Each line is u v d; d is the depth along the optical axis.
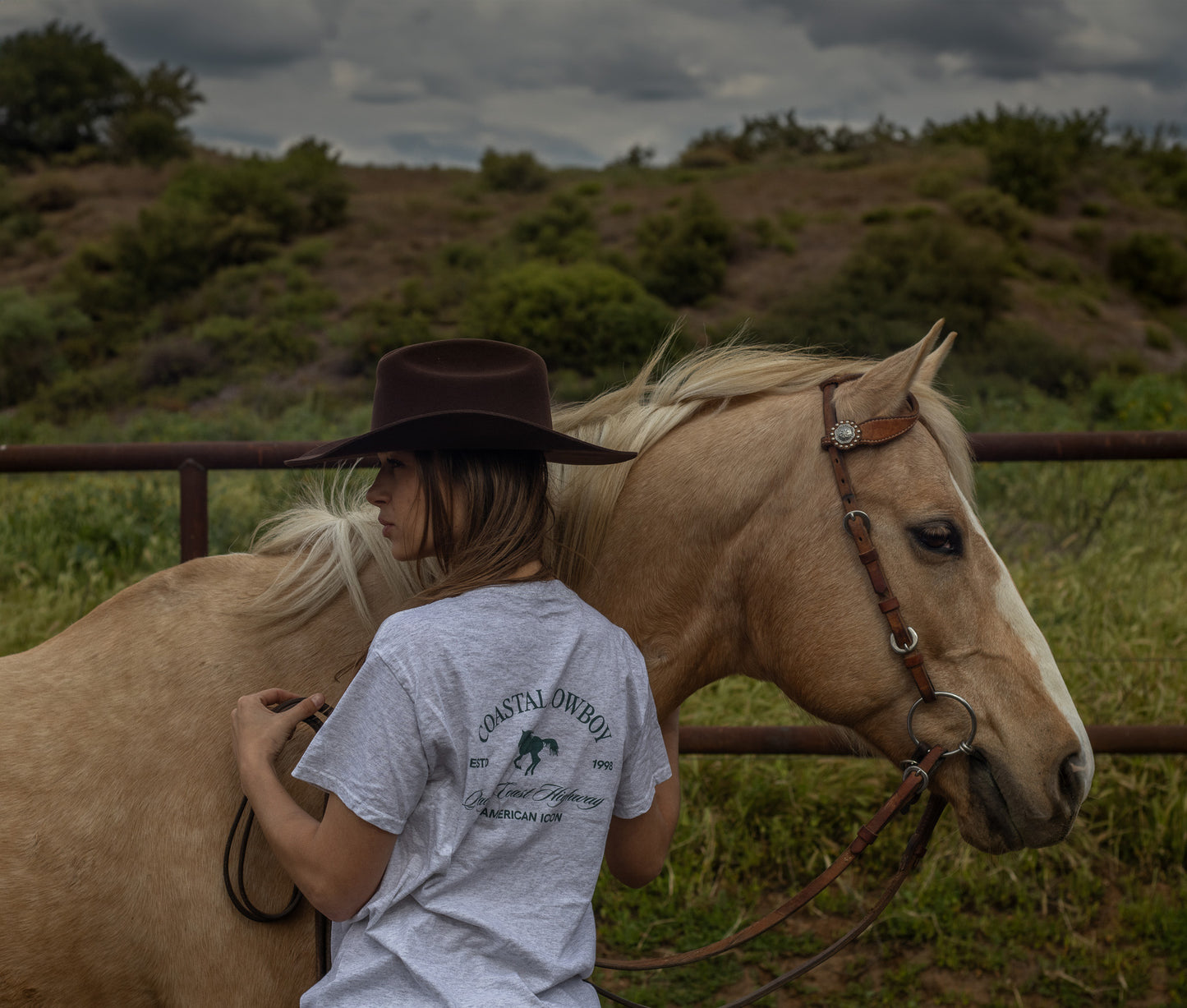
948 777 1.44
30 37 40.81
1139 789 3.11
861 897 2.90
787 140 42.25
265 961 1.29
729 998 2.59
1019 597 1.44
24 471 2.44
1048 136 35.03
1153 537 5.43
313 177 32.12
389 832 1.04
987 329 20.81
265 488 6.37
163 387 21.00
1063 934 2.75
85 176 36.47
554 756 1.09
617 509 1.50
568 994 1.08
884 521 1.39
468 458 1.16
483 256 27.09
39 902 1.26
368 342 21.45
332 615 1.44
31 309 22.39
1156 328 23.64
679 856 2.99
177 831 1.29
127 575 4.88
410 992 1.02
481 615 1.09
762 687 3.62
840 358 1.63
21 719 1.33
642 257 26.27
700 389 1.55
